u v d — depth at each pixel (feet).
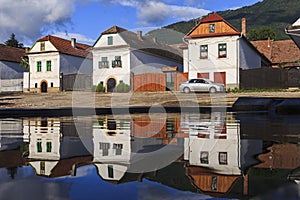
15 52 127.85
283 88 80.43
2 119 18.08
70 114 23.81
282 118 15.92
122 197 2.49
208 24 81.82
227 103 39.60
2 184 2.87
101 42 79.61
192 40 81.87
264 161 4.31
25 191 2.62
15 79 114.21
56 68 107.55
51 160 4.39
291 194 2.59
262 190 2.69
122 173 3.43
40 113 24.20
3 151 5.42
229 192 2.65
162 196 2.55
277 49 113.39
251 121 13.94
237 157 4.61
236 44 79.92
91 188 2.75
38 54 109.60
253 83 81.71
